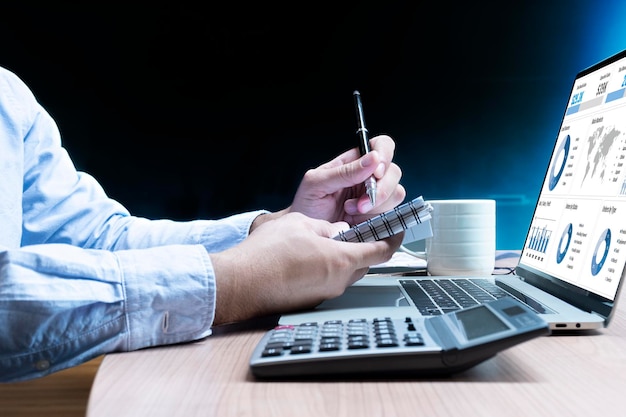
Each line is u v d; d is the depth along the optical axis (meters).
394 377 0.46
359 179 0.95
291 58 2.49
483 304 0.53
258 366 0.46
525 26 2.41
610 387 0.43
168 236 0.99
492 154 2.47
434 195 2.50
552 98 2.44
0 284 0.55
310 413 0.39
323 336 0.51
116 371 0.50
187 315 0.59
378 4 2.44
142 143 2.51
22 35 2.45
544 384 0.44
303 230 0.66
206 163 2.52
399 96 2.48
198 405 0.41
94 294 0.56
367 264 0.68
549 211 0.86
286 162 2.52
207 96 2.50
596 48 2.39
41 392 0.69
